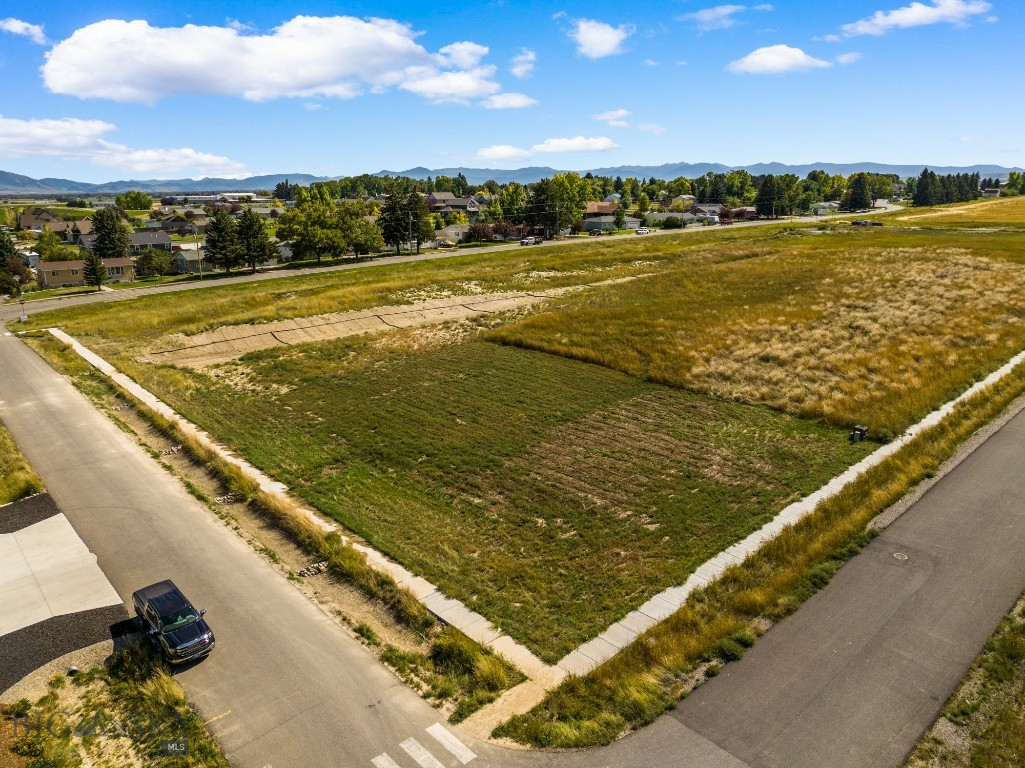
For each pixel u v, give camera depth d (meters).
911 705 14.41
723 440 29.84
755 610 17.80
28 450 30.88
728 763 13.16
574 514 23.97
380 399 36.44
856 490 24.09
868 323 46.34
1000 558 19.59
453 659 16.70
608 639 17.52
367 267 99.50
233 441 31.30
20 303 73.38
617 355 42.25
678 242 112.38
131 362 46.25
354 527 23.28
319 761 13.71
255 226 98.88
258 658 16.94
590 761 13.44
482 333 49.25
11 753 13.93
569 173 150.00
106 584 20.28
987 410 30.12
